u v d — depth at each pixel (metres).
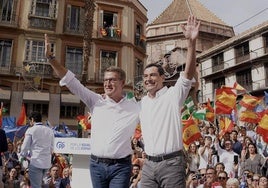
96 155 3.52
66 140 6.09
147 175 3.45
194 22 3.47
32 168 6.01
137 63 30.48
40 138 6.08
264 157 9.16
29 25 26.80
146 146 3.51
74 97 26.48
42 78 26.06
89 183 5.99
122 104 3.61
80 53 27.84
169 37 43.50
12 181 9.01
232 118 14.82
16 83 25.66
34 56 26.56
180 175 3.32
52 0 27.81
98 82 27.36
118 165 3.44
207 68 36.22
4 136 6.65
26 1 27.16
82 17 28.31
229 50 33.53
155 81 3.60
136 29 31.03
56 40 27.34
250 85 30.47
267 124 9.72
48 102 26.00
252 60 30.23
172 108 3.47
